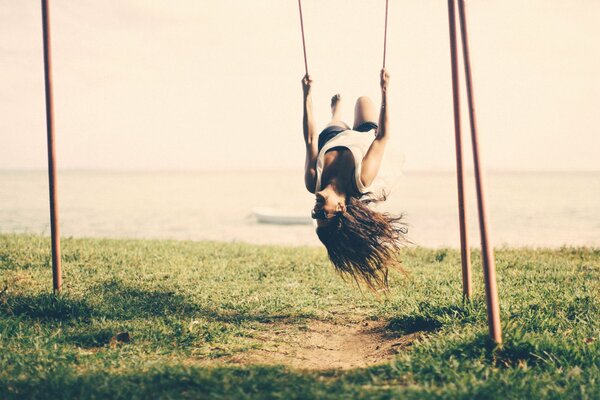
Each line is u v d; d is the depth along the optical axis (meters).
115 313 6.81
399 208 53.78
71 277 8.75
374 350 5.80
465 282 6.66
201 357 5.38
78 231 29.38
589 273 9.43
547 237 26.78
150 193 89.81
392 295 8.01
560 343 5.14
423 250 12.46
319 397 3.87
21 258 10.19
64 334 5.87
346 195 4.83
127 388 4.18
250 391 4.09
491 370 4.61
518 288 8.04
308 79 5.25
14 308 6.80
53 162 7.12
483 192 5.03
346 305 7.73
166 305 7.31
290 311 7.34
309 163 5.02
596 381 4.43
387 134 5.04
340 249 4.94
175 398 3.94
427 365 4.61
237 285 8.72
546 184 131.00
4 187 105.81
